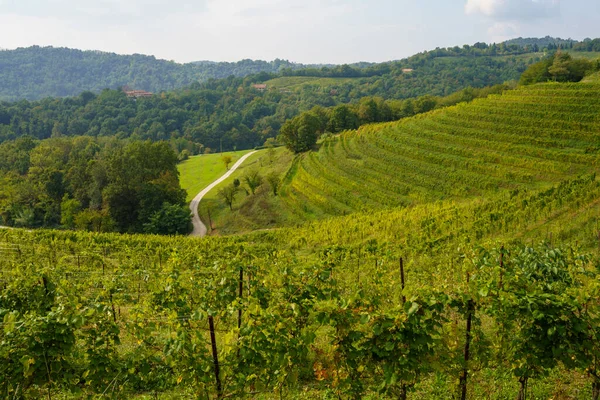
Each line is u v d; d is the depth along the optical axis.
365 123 109.56
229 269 10.70
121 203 70.56
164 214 68.19
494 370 10.49
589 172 44.94
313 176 70.56
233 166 110.44
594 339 8.06
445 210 39.56
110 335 8.64
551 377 10.38
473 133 63.59
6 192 74.00
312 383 10.43
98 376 8.33
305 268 9.55
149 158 80.75
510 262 11.03
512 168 50.88
